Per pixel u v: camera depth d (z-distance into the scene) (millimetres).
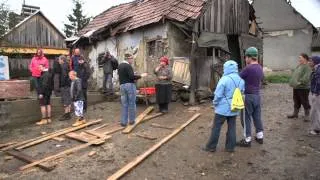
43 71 12070
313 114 8742
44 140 9641
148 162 7504
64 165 7629
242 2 16859
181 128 9625
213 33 14477
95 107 13367
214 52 14633
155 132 9555
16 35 32375
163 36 13773
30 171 7508
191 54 13156
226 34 15609
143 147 8430
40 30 34688
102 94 14477
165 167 7234
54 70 11930
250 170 6918
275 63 30359
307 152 7672
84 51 18734
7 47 24969
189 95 13273
